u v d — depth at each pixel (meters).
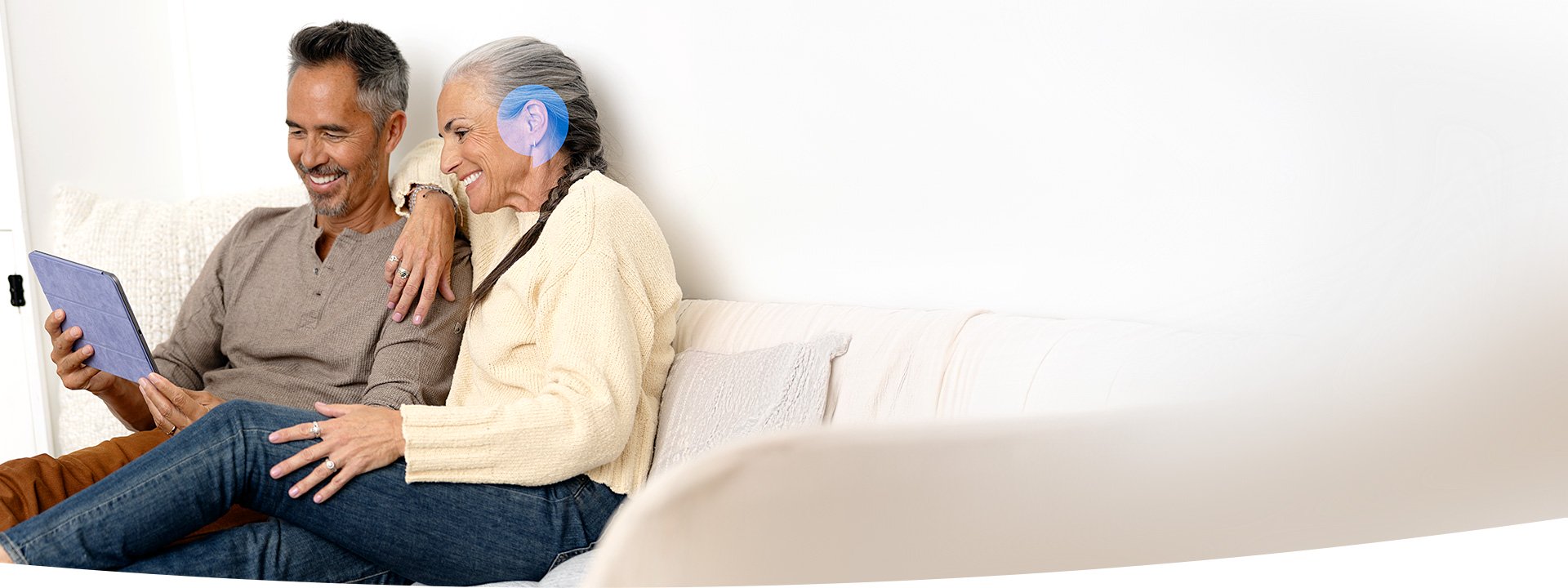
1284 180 1.25
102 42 2.40
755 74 1.76
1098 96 1.42
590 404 1.34
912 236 1.62
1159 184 1.37
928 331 1.44
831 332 1.50
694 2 1.81
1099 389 1.18
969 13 1.53
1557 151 1.06
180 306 2.12
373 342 1.81
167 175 2.55
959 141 1.56
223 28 2.48
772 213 1.77
